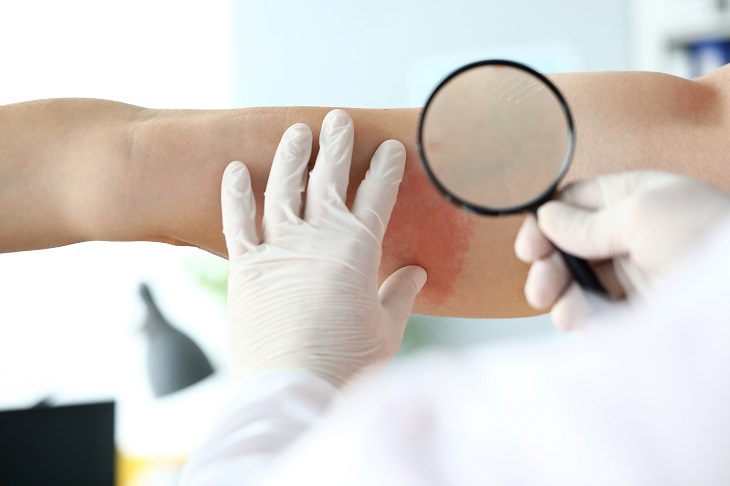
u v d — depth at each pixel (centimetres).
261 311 100
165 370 288
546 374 37
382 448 37
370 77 415
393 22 413
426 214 109
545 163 68
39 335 374
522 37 408
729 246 36
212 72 410
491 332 381
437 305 114
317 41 414
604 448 34
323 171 104
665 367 35
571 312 64
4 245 110
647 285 62
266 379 72
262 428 60
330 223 103
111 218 108
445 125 67
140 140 109
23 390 366
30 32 398
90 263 378
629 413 35
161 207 108
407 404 39
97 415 193
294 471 40
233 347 102
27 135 110
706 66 376
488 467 36
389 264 112
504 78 67
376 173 105
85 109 114
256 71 414
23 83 398
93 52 402
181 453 338
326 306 99
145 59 406
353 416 40
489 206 68
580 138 106
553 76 111
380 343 101
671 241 59
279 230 103
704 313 35
